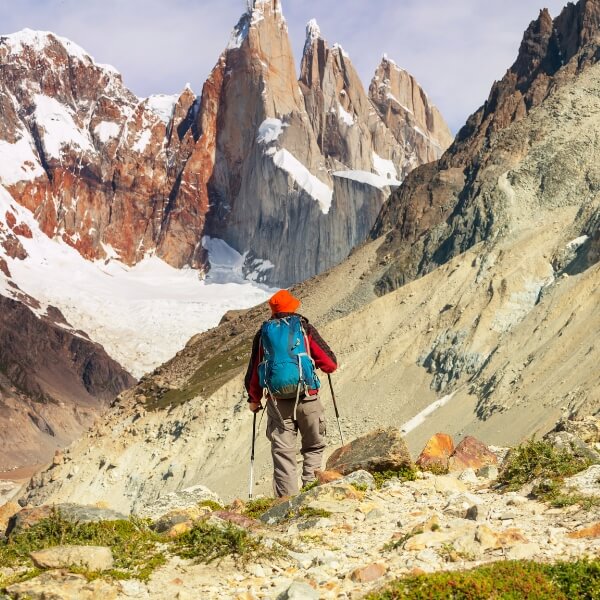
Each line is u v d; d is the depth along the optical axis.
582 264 89.94
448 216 130.88
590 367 68.25
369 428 88.62
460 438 74.12
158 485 108.81
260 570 8.77
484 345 89.94
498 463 13.48
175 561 9.12
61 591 7.96
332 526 10.28
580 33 156.25
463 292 101.38
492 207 113.06
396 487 11.84
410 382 92.62
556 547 8.23
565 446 11.39
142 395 132.25
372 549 9.18
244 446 102.75
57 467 124.56
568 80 141.38
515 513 9.62
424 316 102.56
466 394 82.25
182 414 117.75
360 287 129.75
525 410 70.19
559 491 10.05
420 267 121.31
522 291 94.12
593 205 99.62
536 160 115.75
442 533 8.90
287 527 10.59
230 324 154.38
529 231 105.25
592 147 113.31
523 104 148.38
